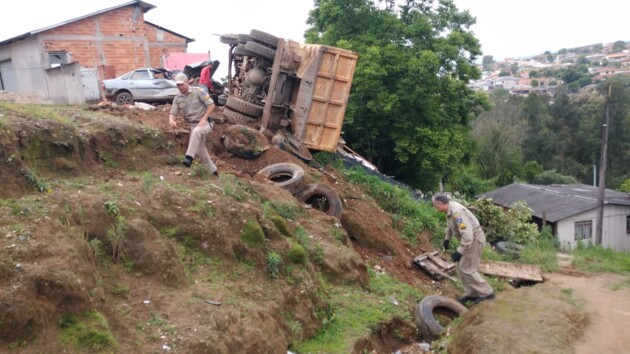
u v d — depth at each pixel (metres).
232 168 10.17
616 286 9.12
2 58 26.45
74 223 5.27
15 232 4.64
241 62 14.53
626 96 49.06
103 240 5.36
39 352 3.96
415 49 21.94
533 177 47.34
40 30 24.92
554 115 53.22
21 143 6.13
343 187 11.98
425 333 7.37
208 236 6.26
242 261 6.40
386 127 22.31
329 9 22.41
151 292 5.23
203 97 8.21
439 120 21.95
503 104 53.47
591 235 26.17
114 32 27.34
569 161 51.12
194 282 5.73
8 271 4.21
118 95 19.05
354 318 7.08
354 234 10.34
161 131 9.32
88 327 4.28
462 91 23.30
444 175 25.16
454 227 8.20
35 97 16.27
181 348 4.65
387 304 7.81
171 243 5.89
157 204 6.33
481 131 45.25
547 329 6.34
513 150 46.38
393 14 22.72
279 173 10.56
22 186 5.53
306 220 8.84
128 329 4.64
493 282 10.08
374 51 20.31
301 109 12.55
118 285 5.11
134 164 7.70
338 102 12.75
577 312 7.03
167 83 19.67
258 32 12.69
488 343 5.97
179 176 7.65
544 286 8.29
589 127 49.81
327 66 12.48
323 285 7.53
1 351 3.85
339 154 15.34
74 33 26.19
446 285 9.74
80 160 6.94
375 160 24.03
